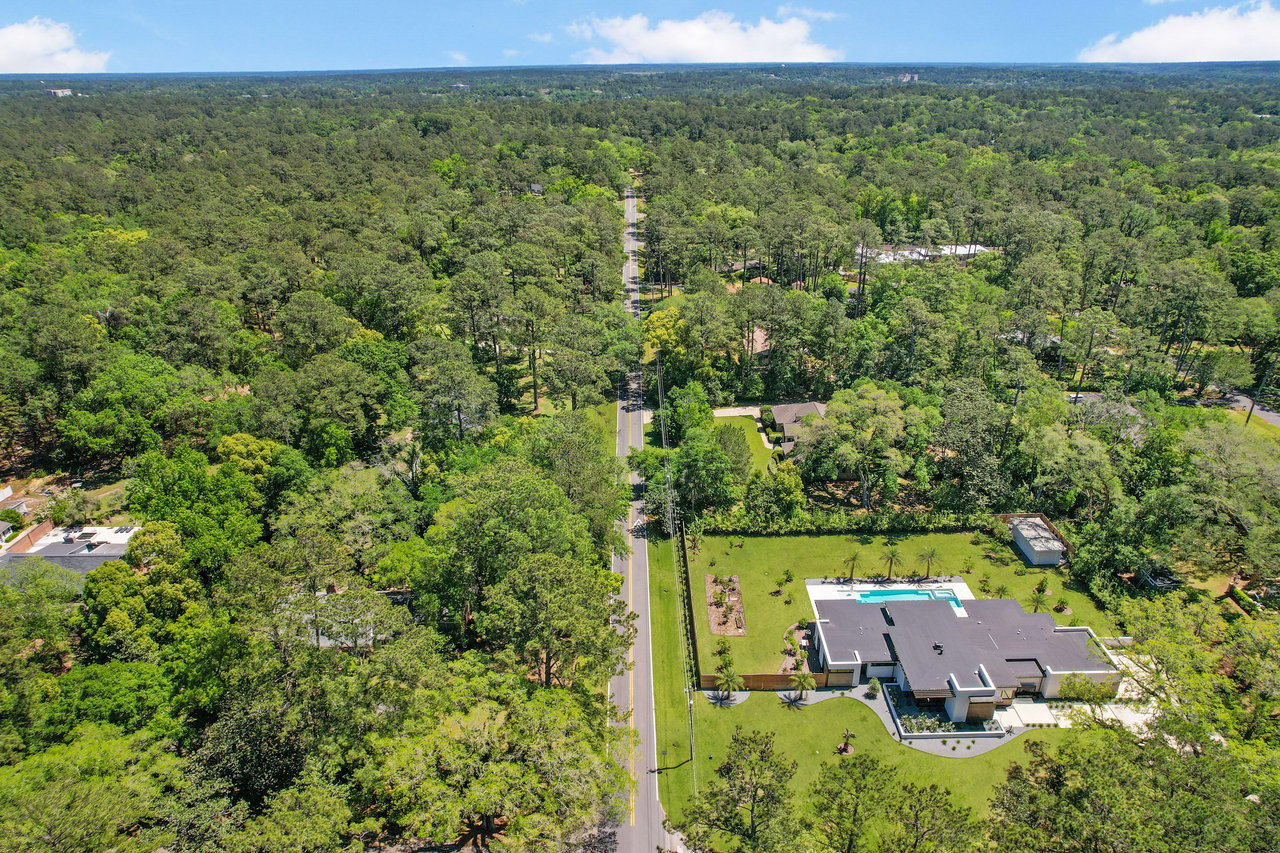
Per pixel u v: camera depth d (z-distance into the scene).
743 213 186.38
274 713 50.94
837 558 90.00
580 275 162.00
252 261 143.50
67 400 103.81
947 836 41.50
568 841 54.38
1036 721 66.94
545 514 68.19
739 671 73.44
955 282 137.38
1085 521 92.12
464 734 51.12
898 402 98.50
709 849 55.97
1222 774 44.09
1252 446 84.50
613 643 59.94
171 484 80.88
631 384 137.38
